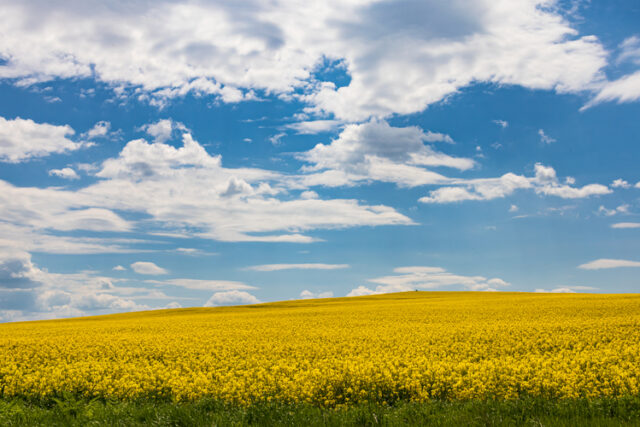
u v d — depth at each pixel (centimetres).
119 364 1698
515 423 905
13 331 3350
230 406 1130
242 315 4453
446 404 1079
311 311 4606
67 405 1113
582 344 1914
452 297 6856
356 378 1281
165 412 1026
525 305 4247
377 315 3800
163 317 4866
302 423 949
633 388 1092
